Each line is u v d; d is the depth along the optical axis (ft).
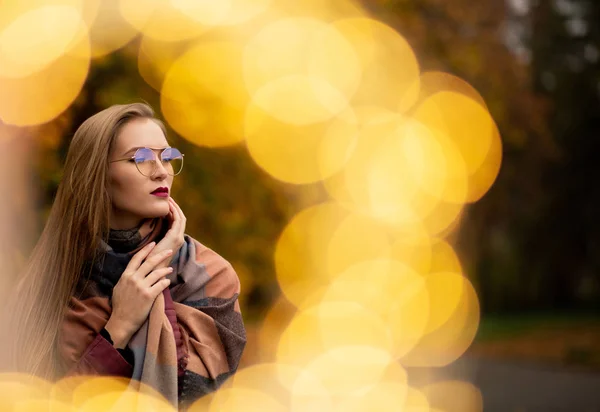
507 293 108.88
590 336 76.02
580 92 111.45
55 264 11.91
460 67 48.93
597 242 115.44
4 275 16.06
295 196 33.35
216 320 12.21
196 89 26.04
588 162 112.88
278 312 39.75
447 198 57.31
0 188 17.37
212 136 27.17
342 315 46.65
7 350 11.89
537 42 110.63
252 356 38.47
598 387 45.42
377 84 40.88
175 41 25.04
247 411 29.45
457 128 51.93
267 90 28.78
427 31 46.19
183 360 11.65
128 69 24.25
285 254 32.86
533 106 68.08
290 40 29.78
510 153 93.81
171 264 12.23
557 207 112.57
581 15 113.29
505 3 60.18
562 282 115.75
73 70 20.35
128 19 22.91
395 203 53.47
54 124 20.21
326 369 38.78
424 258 61.36
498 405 38.22
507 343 71.26
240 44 27.22
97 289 11.92
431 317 64.23
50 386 11.58
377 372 40.40
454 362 53.57
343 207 45.80
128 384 11.32
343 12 35.94
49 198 20.66
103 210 11.77
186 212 27.17
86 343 11.58
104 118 11.81
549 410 37.58
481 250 102.37
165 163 12.03
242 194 29.17
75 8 19.13
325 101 34.04
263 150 29.35
